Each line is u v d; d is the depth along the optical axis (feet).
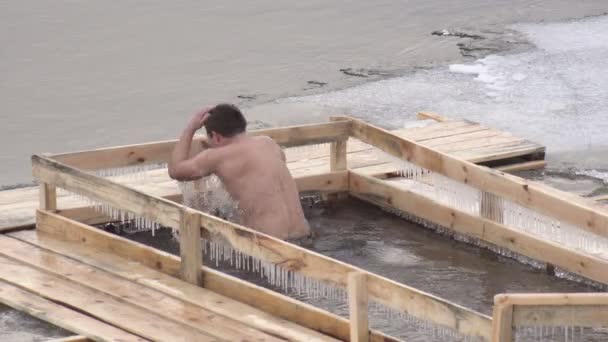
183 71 160.15
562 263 80.07
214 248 79.77
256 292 69.00
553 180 104.42
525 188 81.00
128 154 86.74
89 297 70.85
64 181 81.71
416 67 159.22
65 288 72.49
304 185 95.40
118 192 77.10
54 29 183.21
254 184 82.53
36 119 136.98
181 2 205.77
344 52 170.50
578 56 162.30
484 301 76.07
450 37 179.42
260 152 83.46
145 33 182.29
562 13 197.47
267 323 66.39
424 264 82.74
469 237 87.20
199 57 168.25
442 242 87.56
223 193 83.76
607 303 54.44
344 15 197.26
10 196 94.07
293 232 84.02
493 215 85.46
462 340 67.77
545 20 191.72
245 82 153.48
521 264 82.99
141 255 77.00
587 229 77.05
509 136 113.80
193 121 84.74
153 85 152.87
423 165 89.04
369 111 133.90
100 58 166.91
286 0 209.77
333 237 87.92
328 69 160.15
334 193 97.30
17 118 137.28
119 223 88.94
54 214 83.51
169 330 65.41
